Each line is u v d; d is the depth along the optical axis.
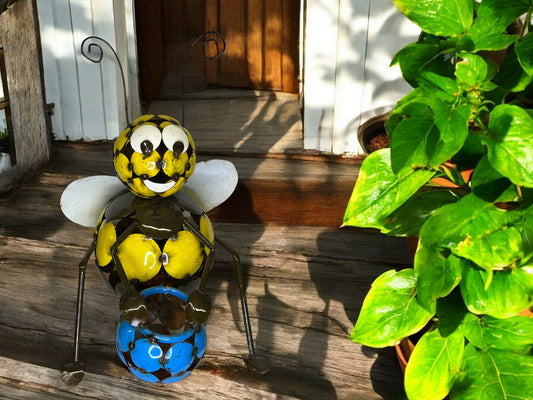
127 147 1.06
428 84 0.91
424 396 0.96
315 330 1.29
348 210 0.96
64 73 1.88
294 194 1.69
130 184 1.08
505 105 0.84
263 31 2.15
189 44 2.15
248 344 1.19
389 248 1.53
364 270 1.46
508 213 0.88
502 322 0.97
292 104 2.13
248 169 1.76
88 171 1.80
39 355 1.22
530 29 0.93
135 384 1.16
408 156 0.83
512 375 0.95
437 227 0.87
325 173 1.76
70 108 1.92
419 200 1.01
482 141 0.82
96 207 1.17
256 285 1.41
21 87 1.68
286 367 1.21
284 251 1.52
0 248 1.51
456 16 0.92
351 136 1.86
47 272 1.44
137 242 1.09
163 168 1.06
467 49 0.91
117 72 1.89
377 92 1.82
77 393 1.15
